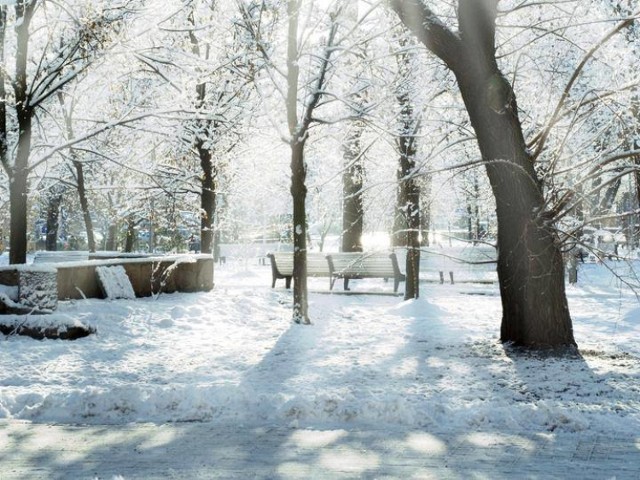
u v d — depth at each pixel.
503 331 9.58
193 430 5.77
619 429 5.55
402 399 6.05
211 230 20.81
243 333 11.24
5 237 46.31
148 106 19.75
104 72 17.69
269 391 7.05
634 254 10.97
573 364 8.15
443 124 12.48
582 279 23.20
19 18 15.95
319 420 5.99
